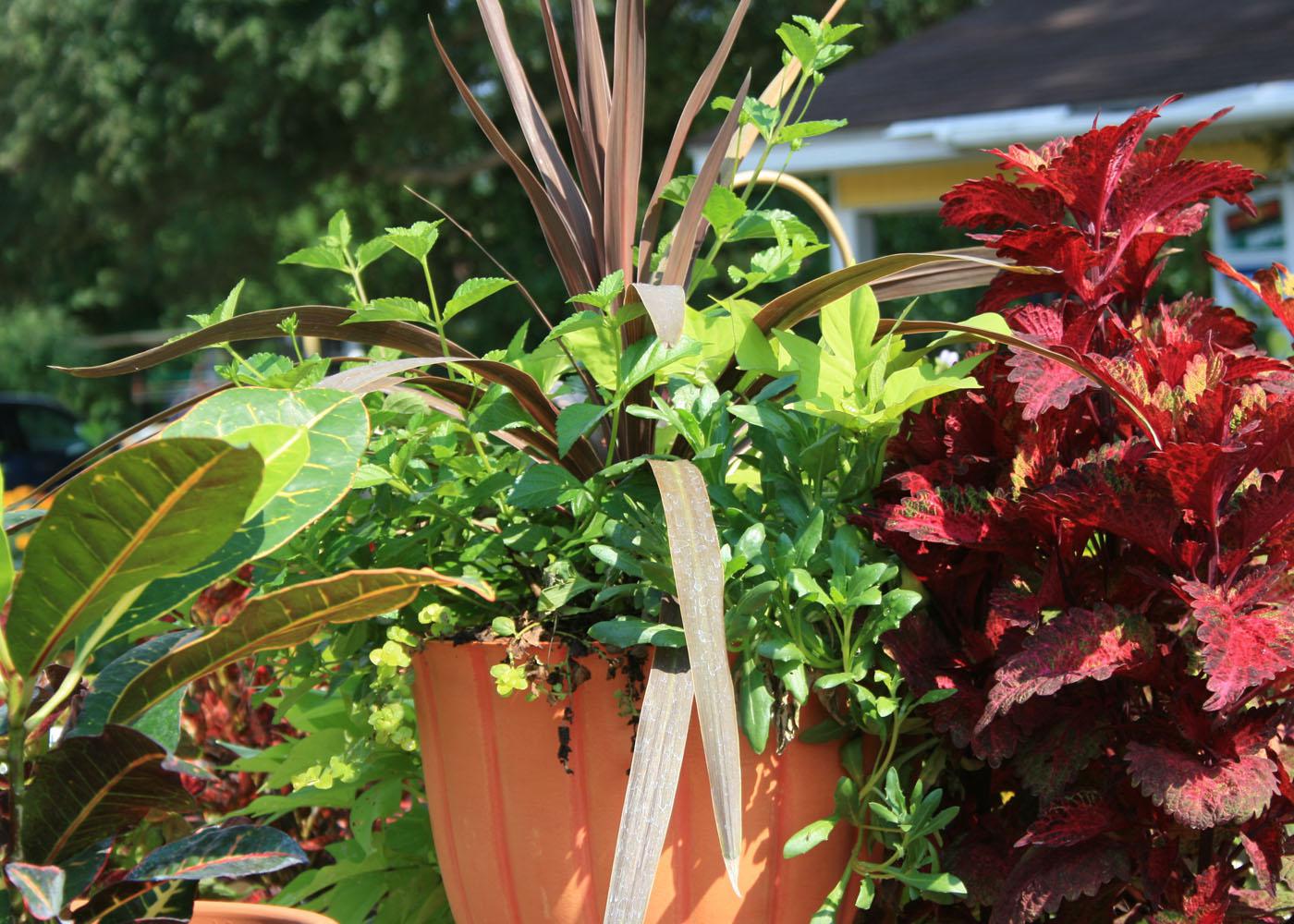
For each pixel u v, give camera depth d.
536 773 1.17
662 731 0.97
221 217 15.28
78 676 0.96
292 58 13.52
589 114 1.40
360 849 1.49
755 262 1.36
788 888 1.16
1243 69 6.73
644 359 1.12
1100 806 1.07
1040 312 1.20
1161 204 1.19
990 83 7.78
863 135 7.45
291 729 1.89
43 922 0.92
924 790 1.20
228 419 0.97
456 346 1.28
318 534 1.27
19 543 2.41
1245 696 1.05
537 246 14.76
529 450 1.33
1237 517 1.04
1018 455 1.13
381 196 15.63
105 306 21.80
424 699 1.25
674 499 1.02
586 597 1.21
